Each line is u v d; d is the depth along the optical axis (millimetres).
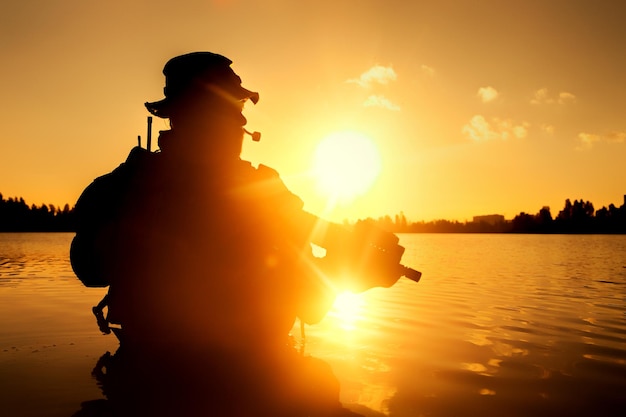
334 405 2033
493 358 3244
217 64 2010
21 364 2686
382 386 2482
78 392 2150
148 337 1985
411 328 4309
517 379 2732
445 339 3844
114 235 1970
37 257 16484
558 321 4824
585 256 19719
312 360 2912
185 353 1961
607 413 2211
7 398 2107
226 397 1875
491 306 5875
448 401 2289
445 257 19406
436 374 2768
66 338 3432
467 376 2754
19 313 4762
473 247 32250
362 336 3832
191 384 1947
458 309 5586
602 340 3914
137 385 1980
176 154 2002
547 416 2154
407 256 20375
